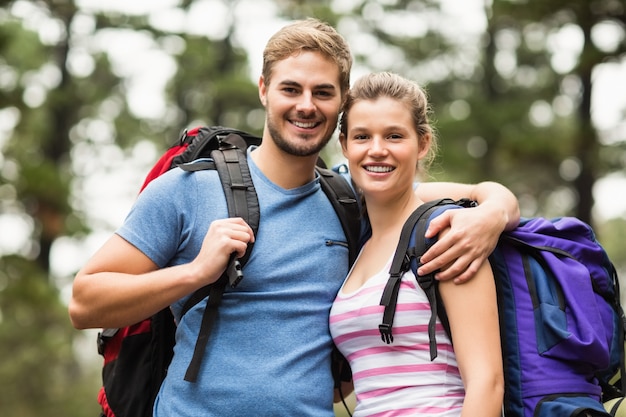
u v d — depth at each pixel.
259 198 2.84
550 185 18.34
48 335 14.70
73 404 14.62
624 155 14.42
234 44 19.50
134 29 18.50
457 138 15.83
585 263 2.76
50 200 14.27
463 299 2.53
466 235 2.53
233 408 2.62
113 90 20.34
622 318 2.80
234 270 2.59
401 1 17.94
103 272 2.69
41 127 18.81
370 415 2.62
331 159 15.38
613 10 11.54
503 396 2.58
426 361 2.58
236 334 2.69
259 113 19.89
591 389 2.61
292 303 2.74
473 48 18.33
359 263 2.84
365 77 2.85
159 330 2.92
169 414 2.69
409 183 2.79
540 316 2.61
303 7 18.22
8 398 14.24
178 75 19.34
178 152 3.09
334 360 2.88
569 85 16.33
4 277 14.19
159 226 2.75
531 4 11.77
